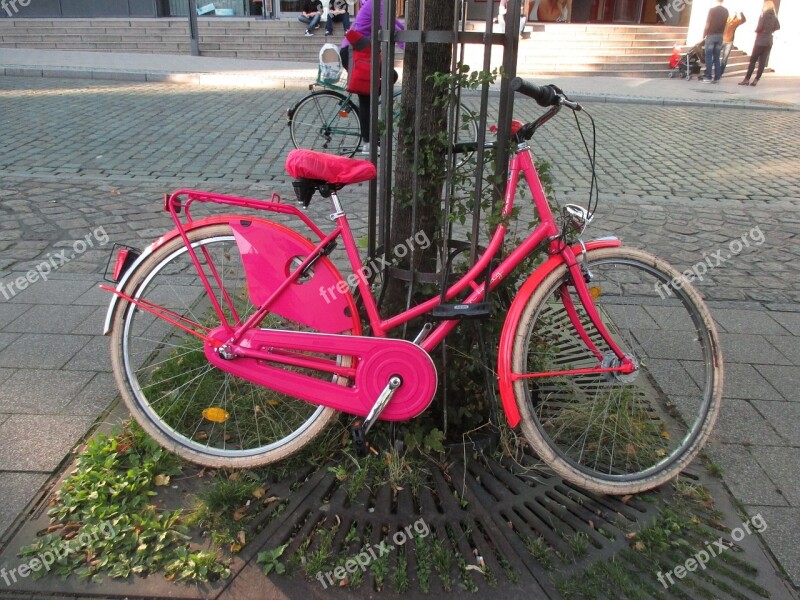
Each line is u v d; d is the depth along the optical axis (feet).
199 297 13.51
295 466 9.11
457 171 8.71
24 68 44.09
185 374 10.47
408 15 8.66
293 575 7.55
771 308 14.83
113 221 18.71
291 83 43.19
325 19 57.11
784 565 7.96
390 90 8.37
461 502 8.59
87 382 10.89
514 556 7.86
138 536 7.91
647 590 7.54
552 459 8.50
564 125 34.88
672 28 63.72
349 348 8.40
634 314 14.01
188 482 8.86
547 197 8.92
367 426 8.45
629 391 10.66
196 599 7.25
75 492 8.41
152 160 25.30
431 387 8.49
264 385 8.65
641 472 8.86
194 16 54.24
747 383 11.73
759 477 9.41
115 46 57.93
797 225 20.72
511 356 8.34
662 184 25.13
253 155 26.58
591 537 8.21
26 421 9.86
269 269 8.39
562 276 8.58
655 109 41.78
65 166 24.00
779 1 62.44
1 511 8.20
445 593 7.40
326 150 27.96
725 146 31.94
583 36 59.36
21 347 11.88
